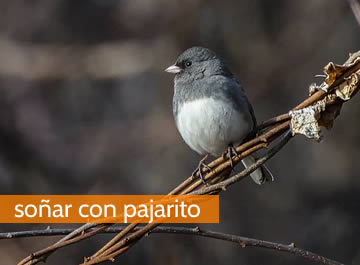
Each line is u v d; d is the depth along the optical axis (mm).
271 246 4652
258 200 11898
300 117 4465
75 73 12531
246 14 12625
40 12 13023
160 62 12336
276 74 12422
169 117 12219
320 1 12891
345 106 12469
